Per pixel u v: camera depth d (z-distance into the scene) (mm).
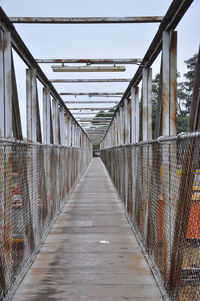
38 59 6504
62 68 6555
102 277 3611
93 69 6594
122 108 10875
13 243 3227
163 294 3062
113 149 12344
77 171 13719
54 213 6395
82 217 6836
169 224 2961
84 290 3281
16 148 3268
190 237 2391
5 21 3648
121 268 3881
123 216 6938
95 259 4199
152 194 3924
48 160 5578
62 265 3979
